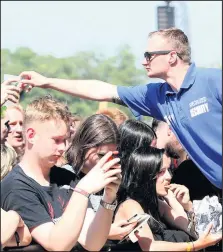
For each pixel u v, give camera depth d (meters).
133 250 6.66
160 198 7.39
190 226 7.24
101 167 6.14
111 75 50.84
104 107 9.21
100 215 6.29
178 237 7.05
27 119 6.37
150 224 6.79
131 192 6.76
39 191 6.32
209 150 7.30
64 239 5.96
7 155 6.78
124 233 6.49
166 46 7.41
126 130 6.91
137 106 7.89
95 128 6.64
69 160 6.75
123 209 6.68
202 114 7.29
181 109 7.43
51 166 6.43
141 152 6.79
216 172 7.28
